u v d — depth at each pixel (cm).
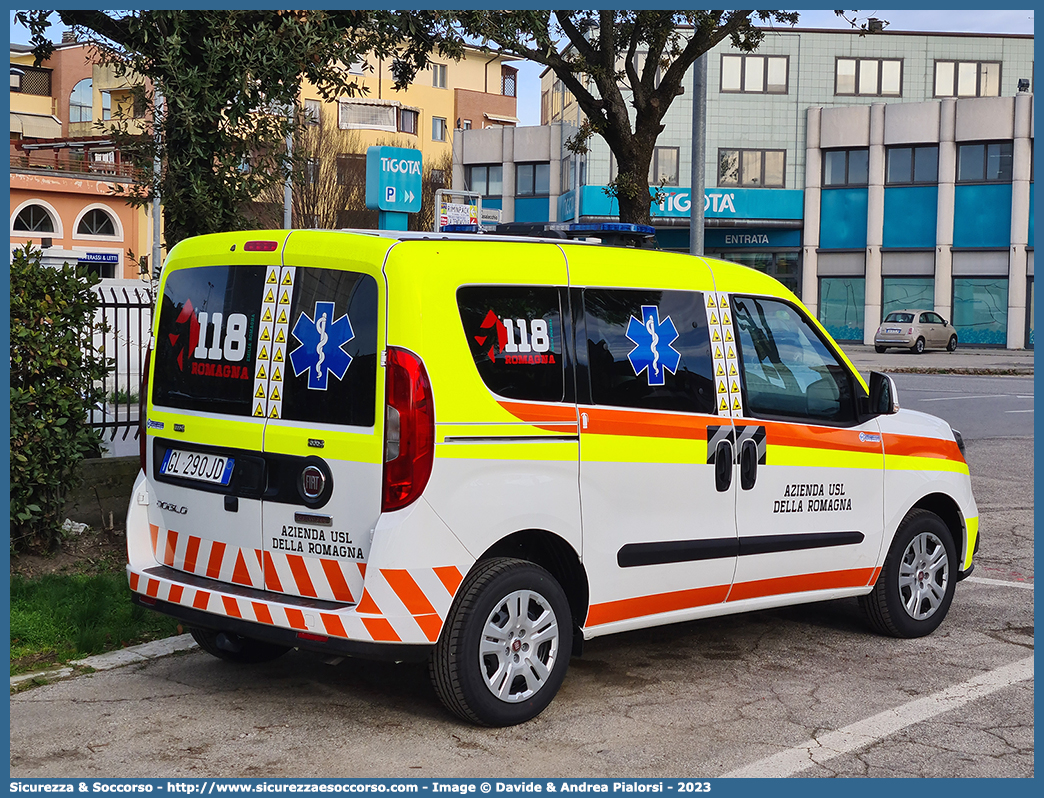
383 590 450
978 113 4244
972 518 685
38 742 464
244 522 498
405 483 452
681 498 546
